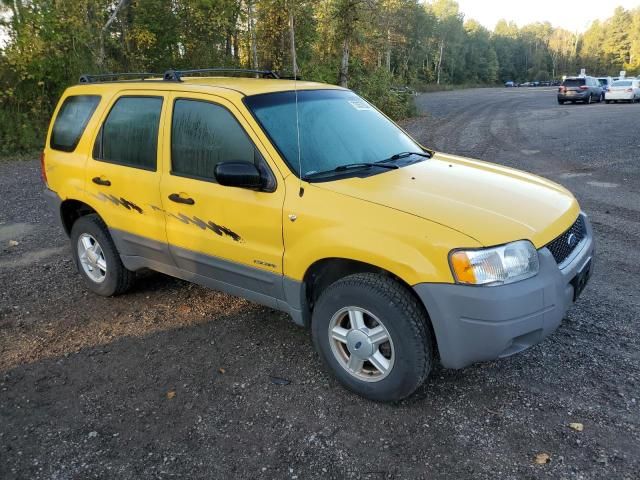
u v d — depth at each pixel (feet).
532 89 241.76
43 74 53.36
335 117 13.66
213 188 12.52
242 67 80.48
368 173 12.17
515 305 9.56
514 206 10.98
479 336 9.63
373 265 10.53
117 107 14.93
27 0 53.11
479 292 9.49
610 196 27.22
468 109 101.24
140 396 11.55
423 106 112.47
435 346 10.88
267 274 12.00
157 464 9.54
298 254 11.21
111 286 16.11
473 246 9.55
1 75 52.47
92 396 11.60
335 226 10.64
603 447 9.55
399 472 9.16
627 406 10.64
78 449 9.98
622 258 18.53
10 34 53.06
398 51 192.03
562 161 37.88
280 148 11.85
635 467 9.05
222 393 11.57
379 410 10.83
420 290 9.82
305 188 11.28
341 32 78.18
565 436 9.87
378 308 10.30
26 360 13.12
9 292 17.13
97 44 59.36
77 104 16.33
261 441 10.05
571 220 11.55
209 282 13.56
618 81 107.55
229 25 73.15
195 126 13.04
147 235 14.33
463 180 12.17
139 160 14.26
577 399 10.93
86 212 17.12
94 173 15.29
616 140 46.73
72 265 19.44
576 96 105.29
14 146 49.88
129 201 14.47
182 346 13.57
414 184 11.61
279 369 12.42
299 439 10.06
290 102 13.16
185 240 13.39
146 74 16.60
